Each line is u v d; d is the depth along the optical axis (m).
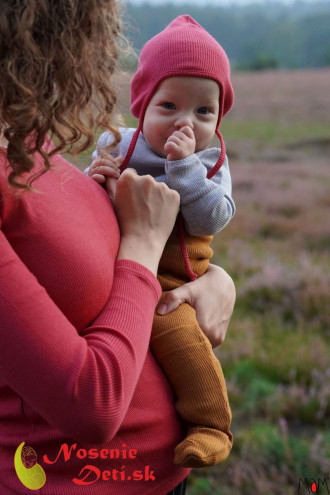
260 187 11.21
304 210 9.38
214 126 1.70
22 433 1.29
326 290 5.41
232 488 3.23
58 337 1.09
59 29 1.16
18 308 1.06
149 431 1.39
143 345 1.21
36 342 1.06
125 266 1.30
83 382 1.09
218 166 1.68
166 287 1.63
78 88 1.21
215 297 1.68
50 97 1.17
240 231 8.27
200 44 1.63
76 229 1.22
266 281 5.77
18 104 1.12
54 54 1.16
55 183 1.28
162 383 1.47
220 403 1.49
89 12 1.19
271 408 3.86
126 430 1.35
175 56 1.62
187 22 1.74
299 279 5.73
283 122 22.33
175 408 1.50
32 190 1.14
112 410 1.12
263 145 17.38
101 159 1.58
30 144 1.19
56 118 1.19
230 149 16.72
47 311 1.09
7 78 1.12
